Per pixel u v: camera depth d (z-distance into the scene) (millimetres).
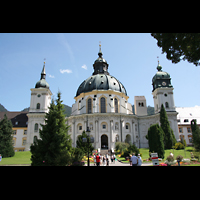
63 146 27578
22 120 77875
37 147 26438
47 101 72375
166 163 28672
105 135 65875
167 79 71500
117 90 70500
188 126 78062
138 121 71500
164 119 58875
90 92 67500
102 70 80938
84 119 62469
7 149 49625
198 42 13055
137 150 41938
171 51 15203
